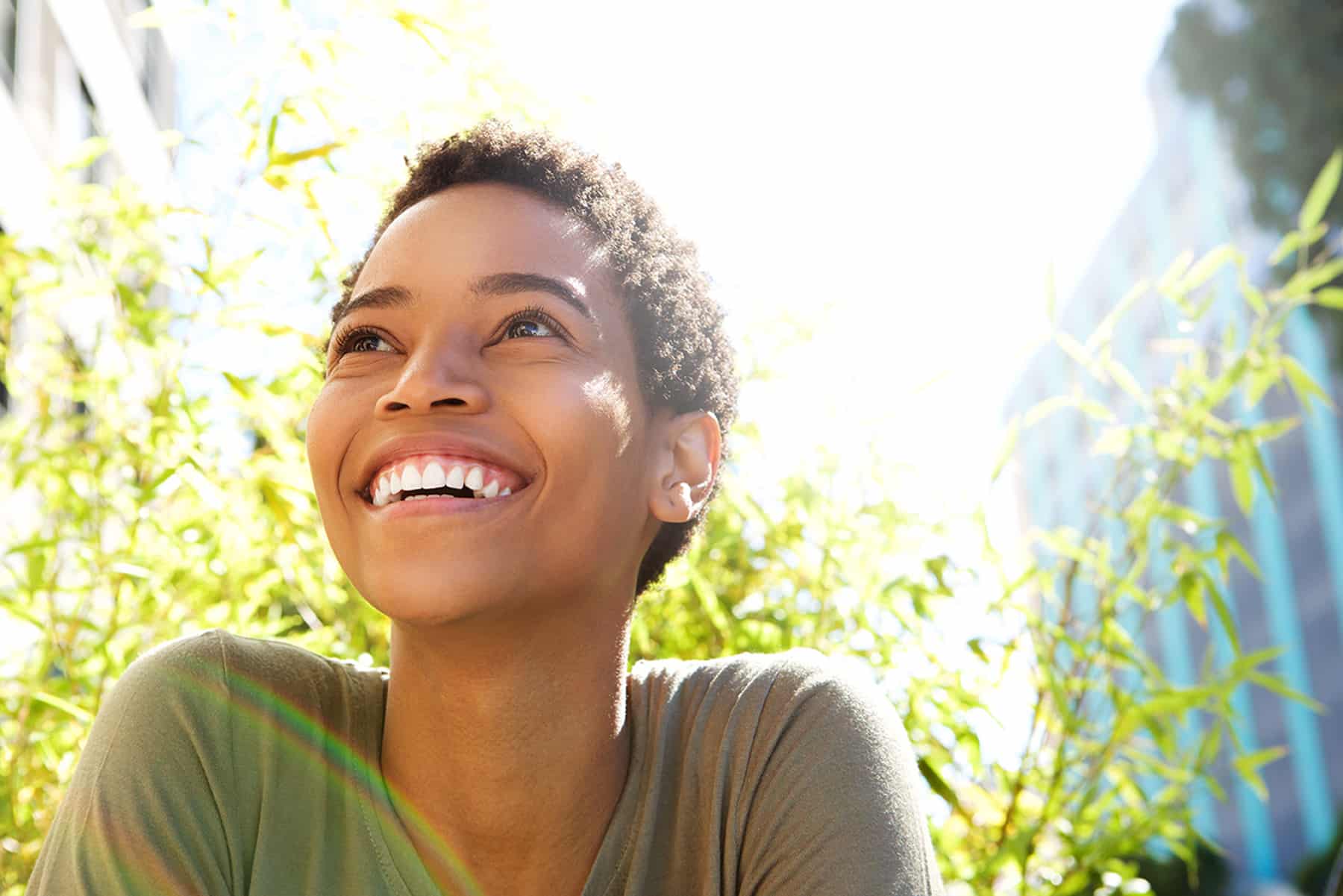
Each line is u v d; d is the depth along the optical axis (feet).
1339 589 77.66
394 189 4.28
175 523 5.97
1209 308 6.53
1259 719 84.38
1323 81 46.50
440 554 3.17
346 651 5.98
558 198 3.60
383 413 3.28
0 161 23.40
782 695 3.65
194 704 3.40
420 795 3.47
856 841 3.37
